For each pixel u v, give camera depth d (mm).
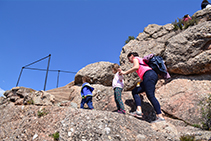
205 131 3891
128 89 5863
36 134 3664
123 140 3123
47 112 4219
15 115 4625
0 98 5332
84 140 3100
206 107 4375
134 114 4262
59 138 3293
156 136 3430
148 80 4137
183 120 4449
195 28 5531
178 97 4914
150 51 5973
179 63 5430
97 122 3463
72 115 3861
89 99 4777
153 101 4043
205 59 5102
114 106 5160
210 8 5914
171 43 5727
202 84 5043
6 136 4062
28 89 5520
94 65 6812
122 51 6750
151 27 6781
